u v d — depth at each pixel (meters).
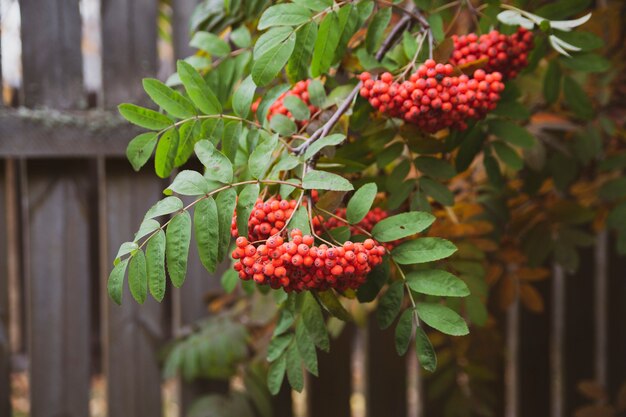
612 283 1.61
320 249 0.71
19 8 1.27
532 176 1.11
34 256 1.36
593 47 0.89
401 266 0.85
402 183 0.89
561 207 1.09
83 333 1.41
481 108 0.80
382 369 1.55
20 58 1.28
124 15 1.31
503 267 1.16
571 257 1.09
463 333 0.76
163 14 1.44
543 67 1.10
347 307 1.22
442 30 0.89
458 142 0.90
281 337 0.83
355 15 0.83
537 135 1.12
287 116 0.86
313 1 0.80
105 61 1.31
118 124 1.30
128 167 1.36
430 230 0.92
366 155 0.89
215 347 1.32
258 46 0.78
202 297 1.44
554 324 1.70
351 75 0.97
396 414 1.56
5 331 1.38
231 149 0.83
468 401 1.29
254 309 1.20
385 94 0.79
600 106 1.15
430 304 0.78
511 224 1.12
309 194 0.75
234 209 0.74
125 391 1.43
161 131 0.80
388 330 1.54
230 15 0.98
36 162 1.34
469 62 0.81
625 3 1.18
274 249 0.71
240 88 0.83
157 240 0.74
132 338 1.43
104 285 1.38
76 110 1.30
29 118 1.26
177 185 0.74
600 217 1.17
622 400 1.34
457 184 1.12
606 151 1.19
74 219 1.37
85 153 1.30
